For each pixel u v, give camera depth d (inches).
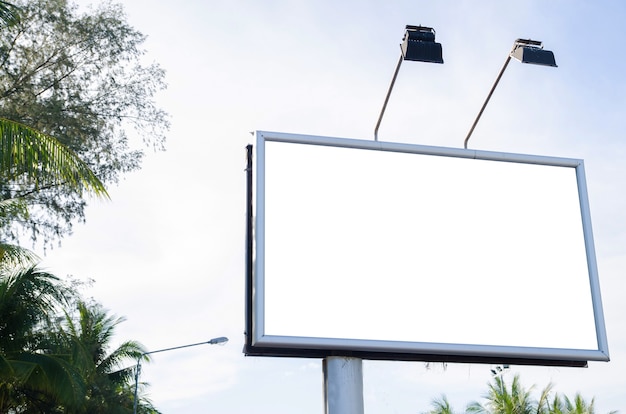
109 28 851.4
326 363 271.0
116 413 1128.2
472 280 283.6
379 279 275.7
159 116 866.8
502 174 298.0
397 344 269.7
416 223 285.0
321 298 268.5
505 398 1384.1
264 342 258.4
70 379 669.3
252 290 270.2
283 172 278.5
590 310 288.4
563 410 1398.9
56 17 828.0
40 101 820.6
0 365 620.1
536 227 294.5
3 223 759.1
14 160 403.9
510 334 280.8
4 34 818.2
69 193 781.3
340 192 281.4
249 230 277.0
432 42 302.8
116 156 848.9
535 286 287.7
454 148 294.8
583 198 300.2
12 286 641.0
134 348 1197.7
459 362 282.2
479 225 289.9
